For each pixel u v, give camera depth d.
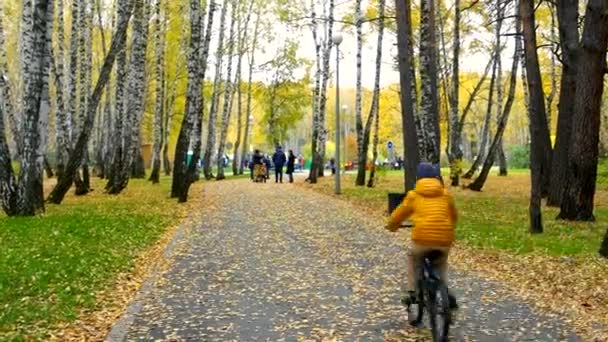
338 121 28.48
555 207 21.81
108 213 19.16
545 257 12.55
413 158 19.97
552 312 8.66
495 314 8.56
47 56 18.70
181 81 49.09
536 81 15.72
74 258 11.70
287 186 34.50
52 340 7.37
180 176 25.53
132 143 27.97
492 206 22.61
